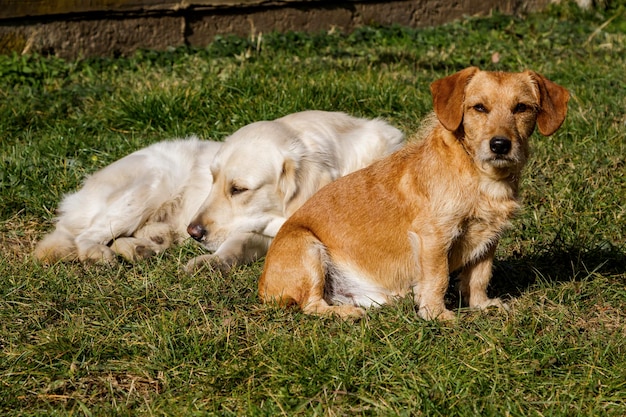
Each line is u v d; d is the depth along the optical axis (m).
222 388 3.99
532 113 4.56
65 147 7.48
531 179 6.72
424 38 11.69
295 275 4.85
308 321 4.59
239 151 5.79
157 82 8.98
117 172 6.53
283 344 4.28
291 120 6.04
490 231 4.70
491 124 4.40
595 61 10.41
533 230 5.95
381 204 4.84
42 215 6.62
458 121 4.47
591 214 6.11
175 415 3.76
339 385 3.91
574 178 6.67
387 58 10.35
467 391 3.82
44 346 4.36
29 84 9.32
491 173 4.50
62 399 3.98
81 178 7.08
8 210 6.57
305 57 10.38
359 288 4.99
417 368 4.02
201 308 4.77
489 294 5.15
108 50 10.69
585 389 3.88
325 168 5.85
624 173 6.79
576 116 7.88
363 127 6.18
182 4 10.95
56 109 8.36
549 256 5.55
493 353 4.08
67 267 5.76
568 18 13.25
